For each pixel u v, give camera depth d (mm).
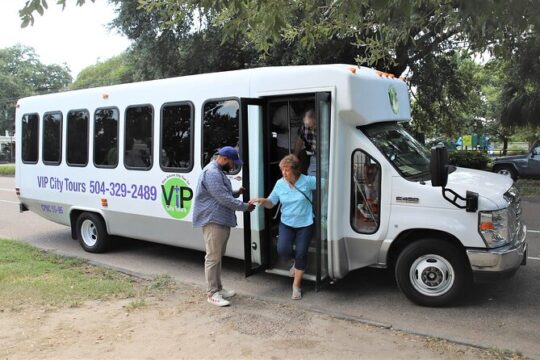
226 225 5453
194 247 6902
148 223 7312
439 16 5961
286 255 5641
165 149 6977
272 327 4770
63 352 4242
